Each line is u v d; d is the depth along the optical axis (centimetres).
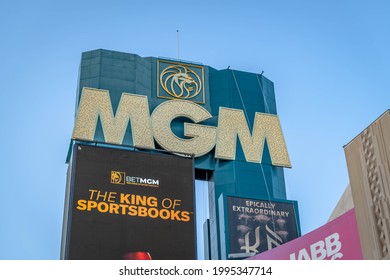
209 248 5956
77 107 6178
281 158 6438
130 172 4291
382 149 2591
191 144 6209
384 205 2506
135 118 6144
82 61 6488
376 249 2516
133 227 4081
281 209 5981
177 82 6625
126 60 6531
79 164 4209
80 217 4012
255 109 6700
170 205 4250
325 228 3128
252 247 5653
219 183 6144
